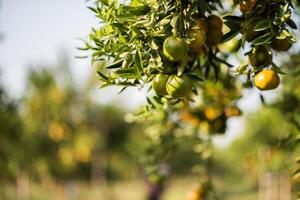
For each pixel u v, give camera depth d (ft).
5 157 29.91
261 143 32.63
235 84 14.02
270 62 9.28
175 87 8.47
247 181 63.72
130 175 104.22
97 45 9.29
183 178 104.42
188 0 8.73
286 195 39.83
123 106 74.64
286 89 14.97
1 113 28.78
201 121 15.34
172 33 8.53
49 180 61.41
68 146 58.13
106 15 9.06
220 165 70.38
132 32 8.63
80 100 58.95
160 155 17.74
